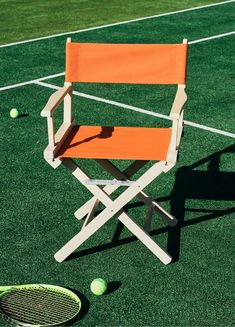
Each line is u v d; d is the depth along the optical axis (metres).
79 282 4.10
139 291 4.03
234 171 5.29
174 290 4.04
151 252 4.34
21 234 4.52
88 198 4.92
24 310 3.83
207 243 4.43
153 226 4.61
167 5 11.98
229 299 3.97
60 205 4.84
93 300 3.96
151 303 3.95
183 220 4.66
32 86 7.17
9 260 4.29
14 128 6.08
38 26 10.19
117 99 6.79
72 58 4.53
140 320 3.83
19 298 3.91
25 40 9.24
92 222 4.21
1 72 7.66
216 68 7.75
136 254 4.33
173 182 5.14
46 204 4.85
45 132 6.00
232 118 6.29
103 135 4.45
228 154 5.56
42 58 8.28
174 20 10.57
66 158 4.18
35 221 4.66
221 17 10.82
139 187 4.14
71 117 4.57
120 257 4.30
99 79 4.55
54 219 4.68
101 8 11.69
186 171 5.30
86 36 9.44
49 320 3.77
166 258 4.23
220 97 6.82
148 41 9.12
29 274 4.17
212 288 4.05
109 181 4.16
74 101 6.74
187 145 5.71
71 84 4.54
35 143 5.77
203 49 8.63
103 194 4.18
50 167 5.36
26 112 6.45
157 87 7.11
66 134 4.42
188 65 7.88
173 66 4.50
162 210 4.59
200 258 4.29
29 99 6.79
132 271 4.18
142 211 4.77
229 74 7.50
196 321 3.83
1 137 5.89
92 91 7.02
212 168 5.34
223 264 4.23
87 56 4.53
